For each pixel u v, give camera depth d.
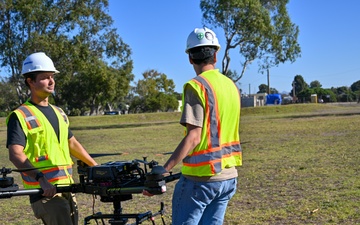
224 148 3.83
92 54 41.12
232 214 7.21
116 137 25.47
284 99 88.38
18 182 11.16
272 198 8.13
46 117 4.45
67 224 4.39
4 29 38.56
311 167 11.06
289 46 43.53
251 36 41.53
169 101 73.50
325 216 6.83
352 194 8.01
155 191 3.51
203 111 3.70
